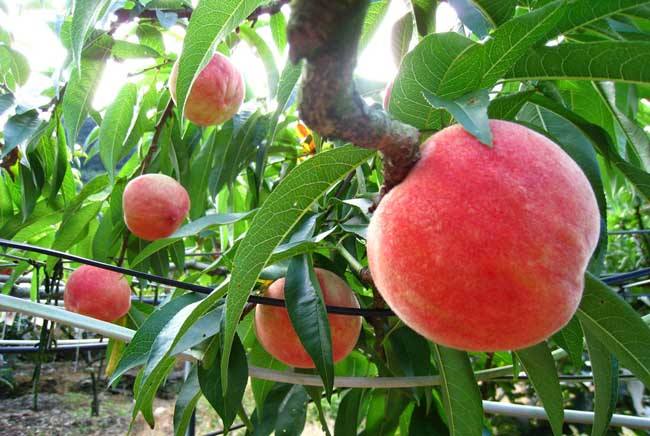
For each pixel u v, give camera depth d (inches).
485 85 8.3
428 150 7.0
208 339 12.9
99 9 12.5
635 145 13.4
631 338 9.7
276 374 13.1
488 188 6.3
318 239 11.7
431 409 15.0
